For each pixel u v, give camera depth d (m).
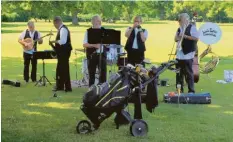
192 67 8.32
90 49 8.10
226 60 15.39
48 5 37.81
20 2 37.62
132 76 5.59
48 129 5.90
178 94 7.57
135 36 8.71
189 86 8.20
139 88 5.62
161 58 16.03
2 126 6.00
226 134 5.72
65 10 38.81
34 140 5.37
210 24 10.44
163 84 9.70
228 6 45.78
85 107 5.59
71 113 6.87
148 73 5.76
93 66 8.19
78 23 46.31
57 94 8.52
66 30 8.57
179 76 8.41
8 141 5.30
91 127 5.73
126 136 5.57
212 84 9.94
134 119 5.68
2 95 8.34
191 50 8.10
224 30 34.34
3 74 11.35
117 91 5.56
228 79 10.34
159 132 5.78
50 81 10.22
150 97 5.90
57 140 5.38
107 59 8.88
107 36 7.53
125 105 5.64
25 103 7.61
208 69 11.04
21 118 6.51
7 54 16.98
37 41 9.97
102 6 44.16
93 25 7.79
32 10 38.00
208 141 5.40
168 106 7.43
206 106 7.49
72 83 9.81
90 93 5.58
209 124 6.24
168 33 31.80
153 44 22.83
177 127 6.05
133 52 8.73
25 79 10.05
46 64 13.68
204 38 10.57
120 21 50.69
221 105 7.59
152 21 52.88
